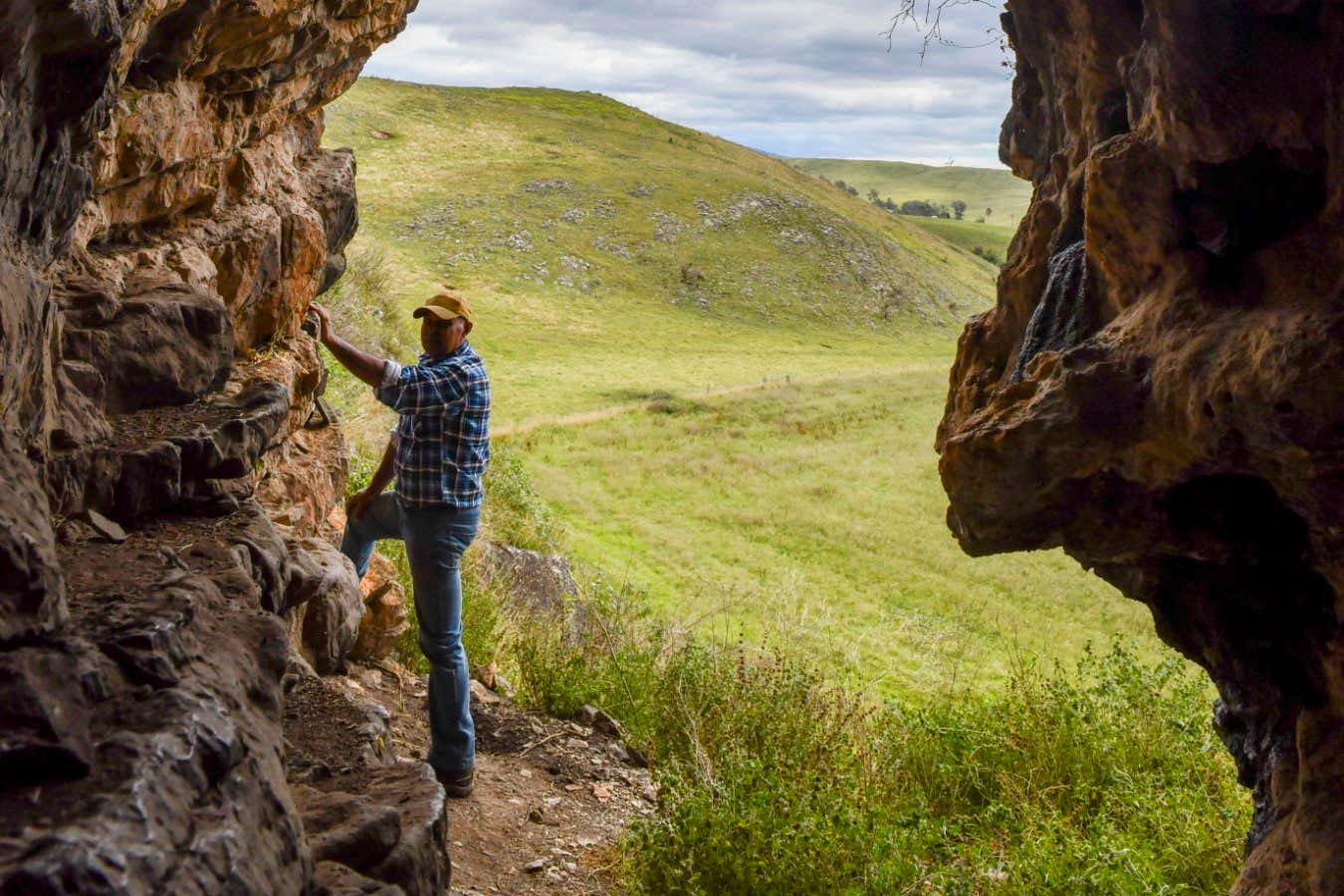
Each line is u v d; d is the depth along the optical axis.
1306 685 2.93
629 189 111.62
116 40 2.40
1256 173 2.60
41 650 1.68
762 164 141.75
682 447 39.38
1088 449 2.84
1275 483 2.52
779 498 33.03
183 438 2.95
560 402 52.78
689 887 3.90
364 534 4.87
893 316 97.25
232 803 1.68
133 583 2.21
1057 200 3.59
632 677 6.62
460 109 139.12
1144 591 3.48
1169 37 2.48
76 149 2.65
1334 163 2.35
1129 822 5.55
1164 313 2.76
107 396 3.10
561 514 28.53
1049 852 4.73
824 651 11.13
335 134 118.44
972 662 15.22
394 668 5.88
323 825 2.34
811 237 107.00
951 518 3.56
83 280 3.21
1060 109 3.69
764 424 44.94
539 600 9.59
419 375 3.98
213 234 4.36
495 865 4.12
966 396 3.83
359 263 22.70
